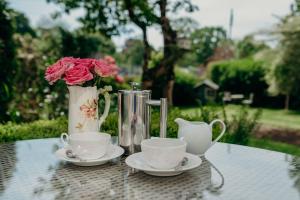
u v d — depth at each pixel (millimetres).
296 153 5434
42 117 4625
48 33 5855
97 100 1419
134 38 4891
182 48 4758
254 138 6258
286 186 1053
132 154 1254
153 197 956
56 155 1264
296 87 8031
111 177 1112
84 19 4715
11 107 4301
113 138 1694
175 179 1098
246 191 1008
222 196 969
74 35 5891
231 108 4996
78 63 1374
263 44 8664
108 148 1327
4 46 4086
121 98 1343
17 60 4434
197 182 1074
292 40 7715
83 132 1338
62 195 969
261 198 959
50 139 1661
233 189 1021
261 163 1288
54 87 4762
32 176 1121
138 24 4480
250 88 10711
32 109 4691
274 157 1373
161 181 1079
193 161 1194
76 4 4570
